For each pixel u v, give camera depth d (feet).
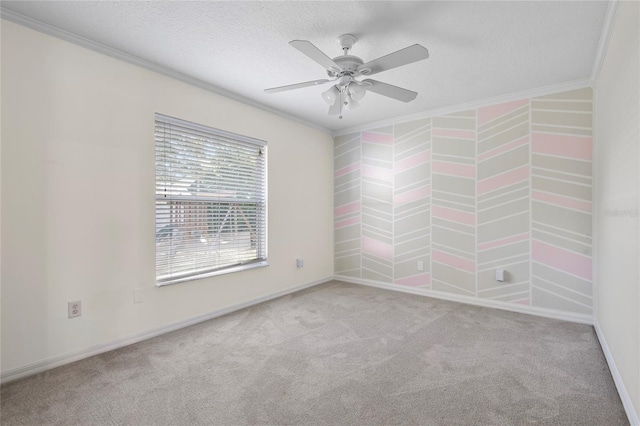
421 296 12.85
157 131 8.99
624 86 5.83
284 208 13.10
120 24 6.93
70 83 7.27
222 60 8.57
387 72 9.24
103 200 7.81
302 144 13.99
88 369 6.93
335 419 5.27
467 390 6.11
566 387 6.21
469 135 11.84
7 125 6.45
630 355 5.36
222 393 6.02
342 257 15.64
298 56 8.36
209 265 10.38
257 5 6.30
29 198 6.71
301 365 7.11
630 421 5.16
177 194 9.48
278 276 12.79
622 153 6.03
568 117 9.98
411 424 5.15
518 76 9.48
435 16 6.62
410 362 7.25
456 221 12.19
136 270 8.43
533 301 10.65
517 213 10.91
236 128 11.07
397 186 13.74
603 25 6.86
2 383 6.34
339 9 6.41
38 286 6.82
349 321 9.92
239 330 9.22
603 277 8.10
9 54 6.47
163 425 5.13
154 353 7.72
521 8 6.33
